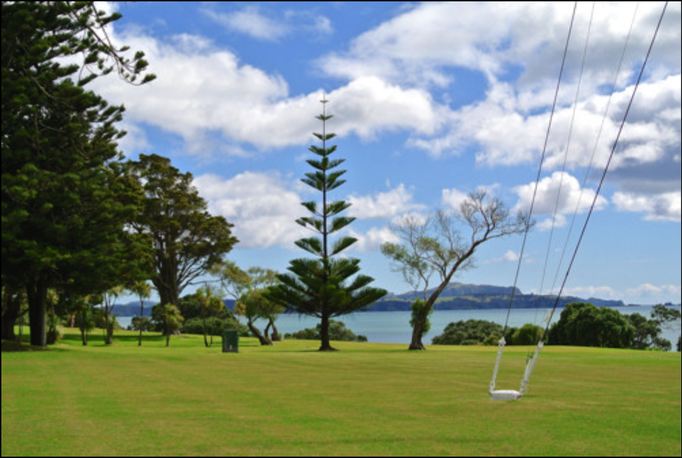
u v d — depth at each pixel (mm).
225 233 61281
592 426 7824
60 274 30109
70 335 60594
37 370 16422
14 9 27672
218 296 54812
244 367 17984
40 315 30359
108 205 30453
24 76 28719
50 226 27922
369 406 9625
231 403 9984
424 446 6668
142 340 58531
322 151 42094
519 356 25578
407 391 11664
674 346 73125
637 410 9156
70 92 28625
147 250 47156
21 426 7840
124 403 9891
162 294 62656
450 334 72562
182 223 59812
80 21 22703
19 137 27641
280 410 9117
